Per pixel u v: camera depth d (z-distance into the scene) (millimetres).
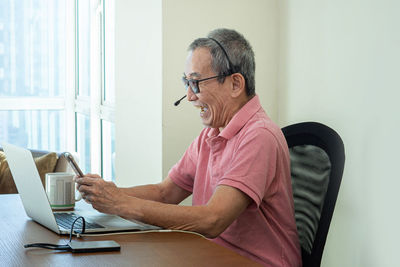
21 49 5180
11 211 1705
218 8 2396
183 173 1949
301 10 2240
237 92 1696
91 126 4516
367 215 1853
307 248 1689
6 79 5156
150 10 2521
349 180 1942
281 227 1652
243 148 1576
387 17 1748
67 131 5391
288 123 2363
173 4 2359
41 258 1185
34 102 5246
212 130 1798
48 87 5309
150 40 2531
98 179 1482
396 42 1709
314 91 2160
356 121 1908
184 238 1364
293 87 2316
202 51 1691
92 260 1171
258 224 1619
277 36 2434
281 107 2414
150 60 2539
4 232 1430
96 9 4367
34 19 5203
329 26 2051
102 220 1559
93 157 4492
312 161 1712
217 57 1675
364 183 1865
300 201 1755
